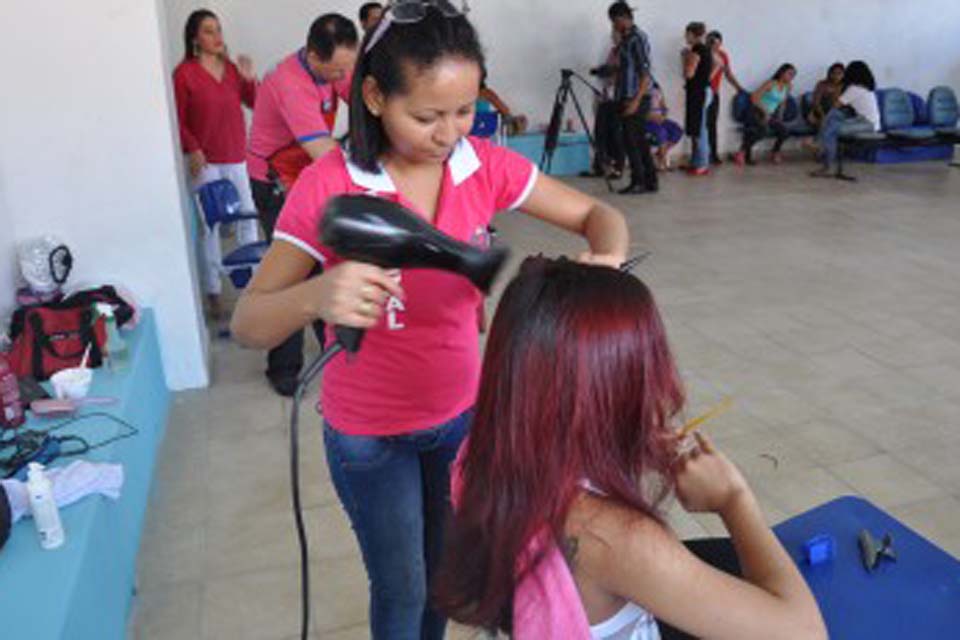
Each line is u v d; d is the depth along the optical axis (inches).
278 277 46.7
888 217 242.1
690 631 34.6
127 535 84.6
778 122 330.0
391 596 57.9
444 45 41.7
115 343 105.0
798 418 121.9
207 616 84.3
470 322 52.9
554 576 34.4
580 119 317.7
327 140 117.9
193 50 173.3
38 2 111.3
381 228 38.0
